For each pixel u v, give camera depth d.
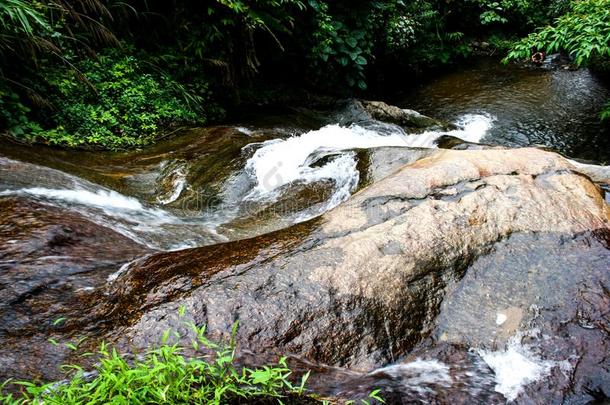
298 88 8.42
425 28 11.27
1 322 2.00
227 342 1.92
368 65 9.78
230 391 1.64
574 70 9.60
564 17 6.68
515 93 8.76
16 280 2.24
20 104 4.75
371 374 1.89
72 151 5.02
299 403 1.65
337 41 8.20
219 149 5.32
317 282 2.13
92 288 2.27
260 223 3.91
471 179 2.73
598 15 5.93
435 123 7.33
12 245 2.50
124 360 1.78
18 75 5.03
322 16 7.75
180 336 1.93
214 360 1.82
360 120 7.29
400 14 10.73
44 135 4.88
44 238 2.60
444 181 2.71
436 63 11.36
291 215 4.00
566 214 2.51
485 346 2.01
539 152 3.08
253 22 6.55
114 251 2.74
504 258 2.30
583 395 1.77
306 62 8.26
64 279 2.31
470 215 2.47
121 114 5.83
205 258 2.37
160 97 6.20
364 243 2.30
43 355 1.84
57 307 2.12
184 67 6.72
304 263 2.21
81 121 5.40
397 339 2.03
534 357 1.93
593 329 1.99
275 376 1.70
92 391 1.56
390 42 9.80
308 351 1.95
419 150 4.05
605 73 9.10
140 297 2.13
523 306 2.12
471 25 12.48
